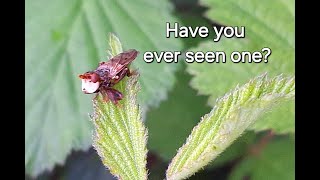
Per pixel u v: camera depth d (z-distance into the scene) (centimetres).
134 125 12
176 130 20
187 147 11
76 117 20
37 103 20
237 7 20
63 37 21
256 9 20
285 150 20
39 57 21
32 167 20
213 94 19
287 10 20
